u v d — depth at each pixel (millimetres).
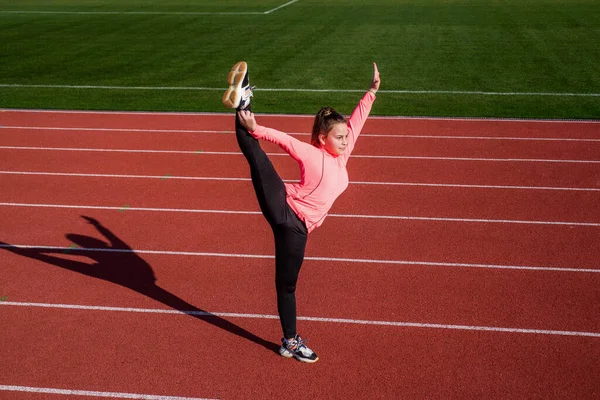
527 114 10805
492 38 17859
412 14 22828
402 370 4094
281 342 4449
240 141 3420
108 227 6430
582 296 4980
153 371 4117
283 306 4008
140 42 18406
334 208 6863
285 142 3412
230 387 3951
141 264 5613
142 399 3854
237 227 6398
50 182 7809
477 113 10945
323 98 12250
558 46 16516
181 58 16172
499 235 6125
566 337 4438
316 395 3867
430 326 4594
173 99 12250
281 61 15609
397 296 5008
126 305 4930
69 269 5523
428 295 5020
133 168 8320
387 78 13695
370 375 4051
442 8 24125
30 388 3955
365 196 7219
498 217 6574
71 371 4121
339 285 5195
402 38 18281
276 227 3658
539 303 4883
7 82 13812
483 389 3898
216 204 7035
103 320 4727
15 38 19219
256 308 4895
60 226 6465
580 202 6965
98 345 4406
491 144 9219
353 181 7727
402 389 3908
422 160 8531
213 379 4031
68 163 8555
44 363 4203
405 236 6133
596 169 8062
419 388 3916
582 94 12008
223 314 4809
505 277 5297
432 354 4262
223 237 6160
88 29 20812
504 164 8312
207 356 4277
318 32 19609
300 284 5211
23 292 5129
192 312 4832
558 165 8242
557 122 10305
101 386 3971
